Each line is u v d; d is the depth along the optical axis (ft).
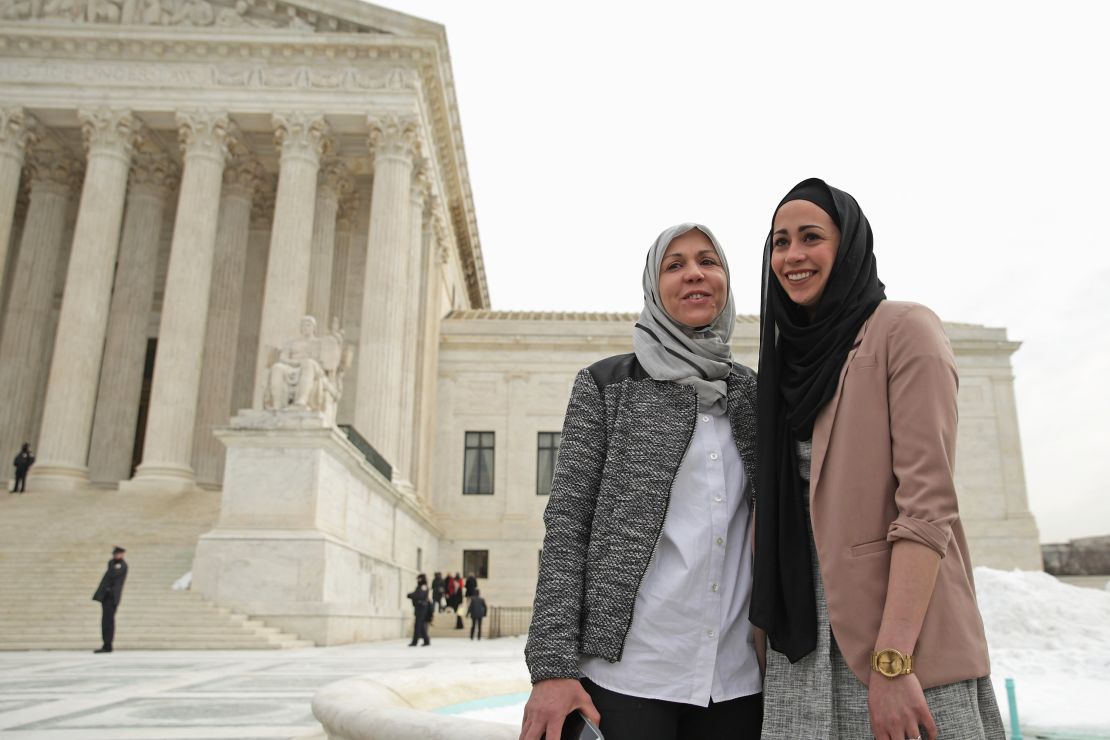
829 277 8.34
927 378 7.42
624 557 8.22
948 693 7.01
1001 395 140.46
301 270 102.58
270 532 64.23
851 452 7.61
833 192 8.53
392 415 100.42
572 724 7.47
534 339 139.64
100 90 106.32
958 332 143.33
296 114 106.63
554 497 8.71
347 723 11.67
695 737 8.13
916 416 7.34
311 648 60.85
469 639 90.74
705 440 8.81
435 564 127.85
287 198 104.06
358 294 125.59
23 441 112.27
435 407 133.69
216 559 63.72
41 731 22.84
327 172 119.34
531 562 130.52
